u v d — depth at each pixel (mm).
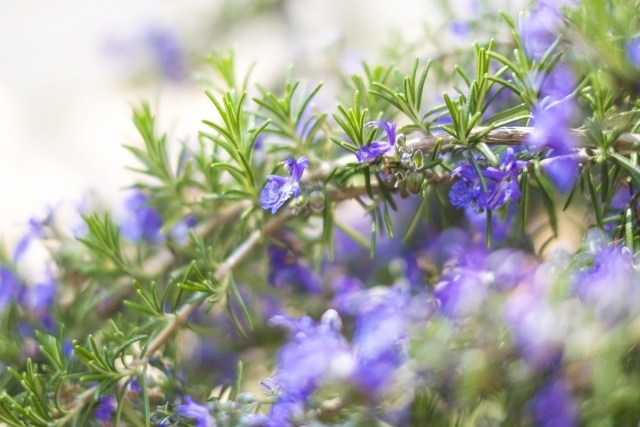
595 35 418
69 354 482
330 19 812
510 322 418
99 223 484
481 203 430
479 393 429
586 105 452
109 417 460
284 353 430
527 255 456
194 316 521
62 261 515
